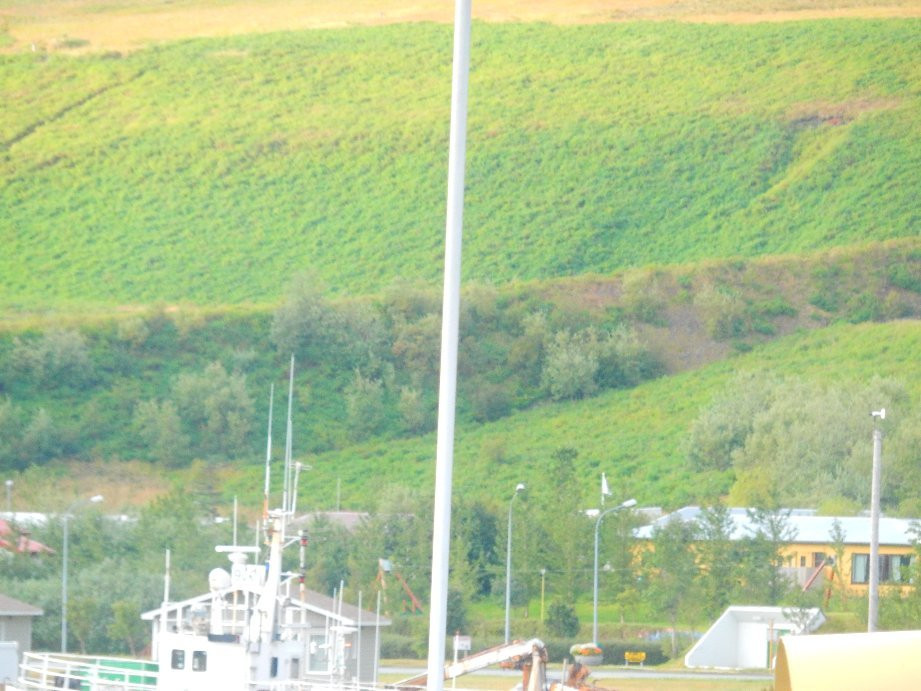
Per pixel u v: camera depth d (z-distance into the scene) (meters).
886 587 133.25
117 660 55.66
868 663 19.11
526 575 141.25
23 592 115.06
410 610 130.88
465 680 90.50
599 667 105.12
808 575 143.50
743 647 109.19
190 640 49.44
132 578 124.56
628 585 135.00
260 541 136.38
